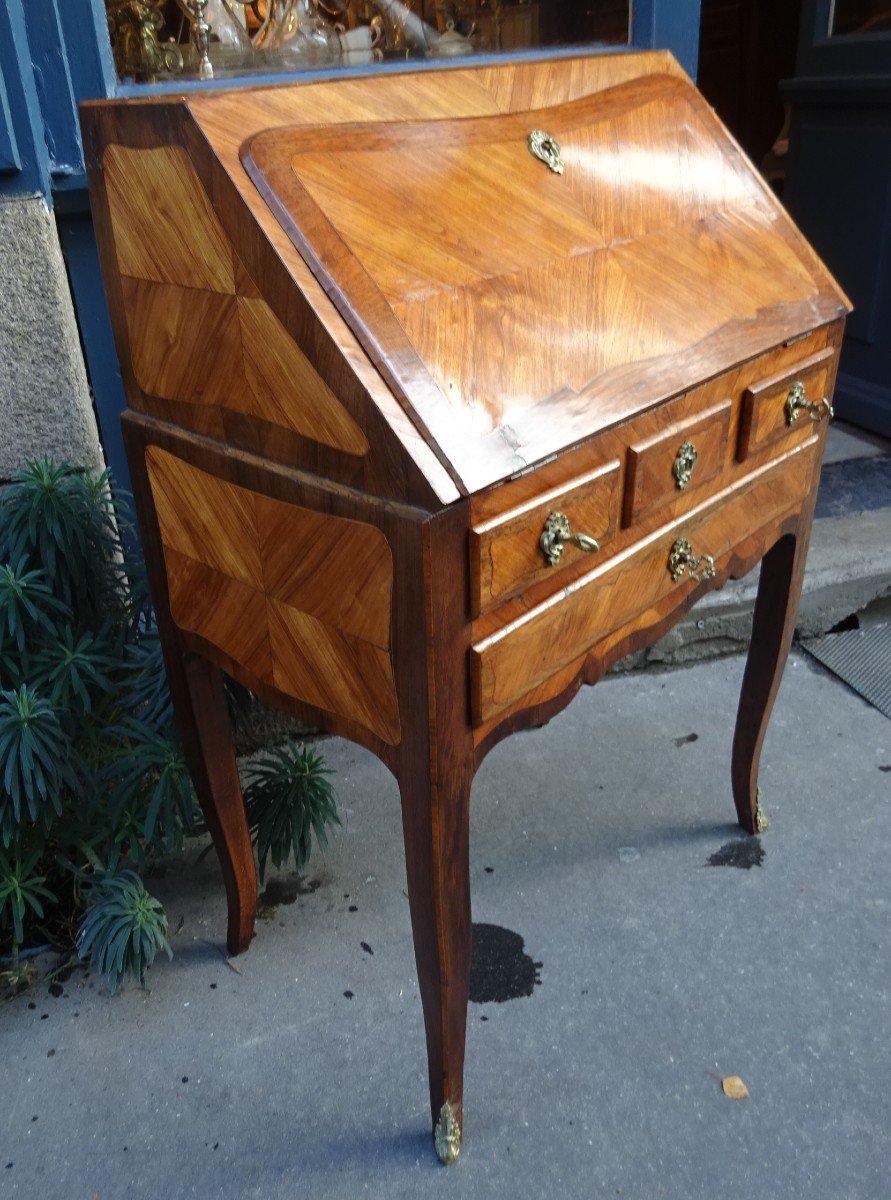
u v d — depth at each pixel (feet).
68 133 5.30
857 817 6.18
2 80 4.93
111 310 3.84
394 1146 4.33
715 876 5.76
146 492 4.08
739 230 4.56
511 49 6.57
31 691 4.76
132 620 5.48
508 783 6.57
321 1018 4.96
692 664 7.76
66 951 5.34
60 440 5.76
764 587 5.41
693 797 6.40
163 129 3.26
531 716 3.76
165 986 5.15
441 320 3.26
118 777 5.26
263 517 3.58
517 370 3.35
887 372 9.93
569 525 3.45
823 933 5.36
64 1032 4.91
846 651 7.79
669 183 4.42
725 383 4.08
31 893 5.09
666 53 4.93
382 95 3.79
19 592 4.71
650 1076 4.60
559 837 6.10
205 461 3.70
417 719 3.34
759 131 16.79
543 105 4.33
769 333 4.25
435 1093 4.16
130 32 5.54
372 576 3.25
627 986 5.08
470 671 3.33
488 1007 4.97
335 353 3.03
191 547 4.00
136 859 5.18
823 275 4.75
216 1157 4.31
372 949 5.36
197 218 3.28
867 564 7.80
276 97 3.47
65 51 5.14
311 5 6.02
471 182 3.70
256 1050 4.80
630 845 6.02
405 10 6.27
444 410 3.09
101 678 4.94
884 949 5.25
